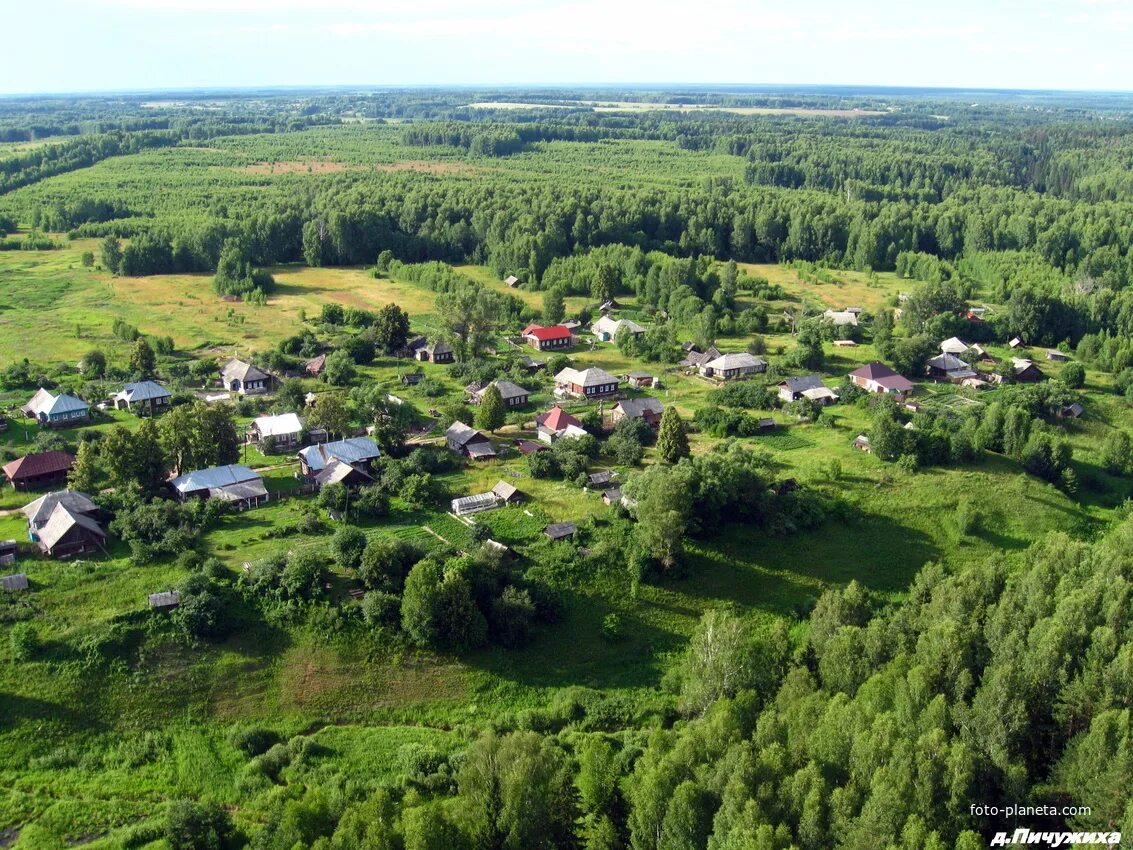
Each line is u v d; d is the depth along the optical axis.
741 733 69.19
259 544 99.75
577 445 127.12
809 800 59.19
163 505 103.38
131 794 72.12
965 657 75.81
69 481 113.12
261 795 72.31
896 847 56.06
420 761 76.00
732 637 81.38
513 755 66.50
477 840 61.78
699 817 61.06
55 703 77.50
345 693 83.88
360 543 95.50
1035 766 70.81
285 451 130.50
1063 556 93.62
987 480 125.81
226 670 83.25
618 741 79.50
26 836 67.06
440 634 88.44
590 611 96.88
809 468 124.31
